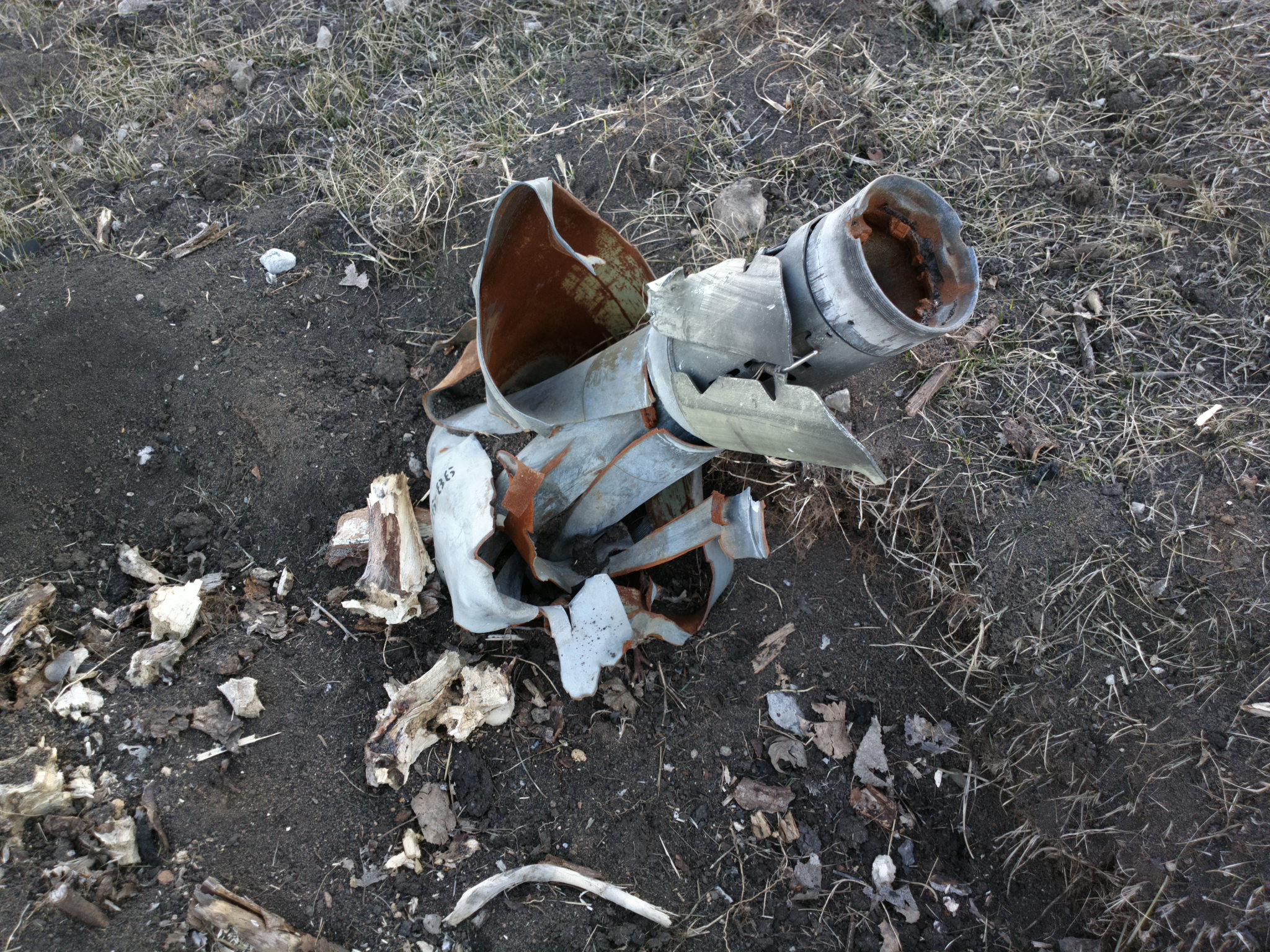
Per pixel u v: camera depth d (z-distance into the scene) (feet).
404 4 14.89
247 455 10.58
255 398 10.83
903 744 9.89
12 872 7.59
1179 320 11.70
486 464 8.18
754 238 12.50
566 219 8.57
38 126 13.33
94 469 10.25
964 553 10.52
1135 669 9.73
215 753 8.53
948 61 14.53
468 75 14.20
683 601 10.46
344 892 8.26
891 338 6.47
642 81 14.25
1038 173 13.15
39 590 9.09
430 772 8.93
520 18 14.97
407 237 12.24
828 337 6.70
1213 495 10.48
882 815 9.39
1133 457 10.80
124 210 12.48
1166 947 8.59
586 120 13.55
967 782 9.66
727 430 7.27
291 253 12.15
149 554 9.96
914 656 10.30
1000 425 11.15
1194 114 13.55
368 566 9.21
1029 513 10.55
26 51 14.28
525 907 8.54
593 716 9.57
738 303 6.56
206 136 13.44
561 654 8.09
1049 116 13.65
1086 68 14.19
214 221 12.43
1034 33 14.58
